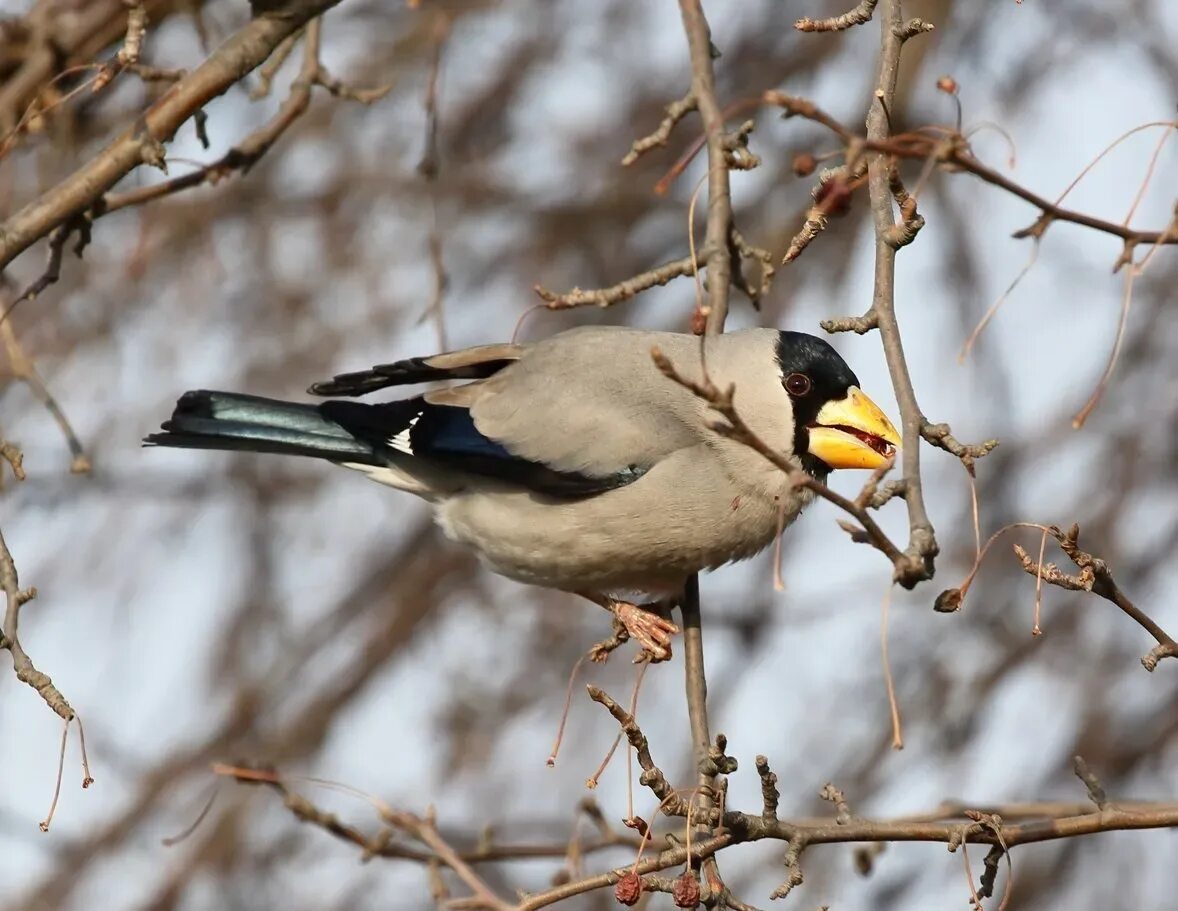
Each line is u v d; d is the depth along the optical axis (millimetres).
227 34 12938
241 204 14422
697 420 9141
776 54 14125
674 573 9375
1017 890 12414
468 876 8688
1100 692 12867
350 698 13992
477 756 13570
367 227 14469
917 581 6191
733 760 7266
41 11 10914
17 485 14133
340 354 14305
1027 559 6785
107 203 9859
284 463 14938
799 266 13562
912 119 13266
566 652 13898
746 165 8727
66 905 13492
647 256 14383
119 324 14109
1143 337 13680
